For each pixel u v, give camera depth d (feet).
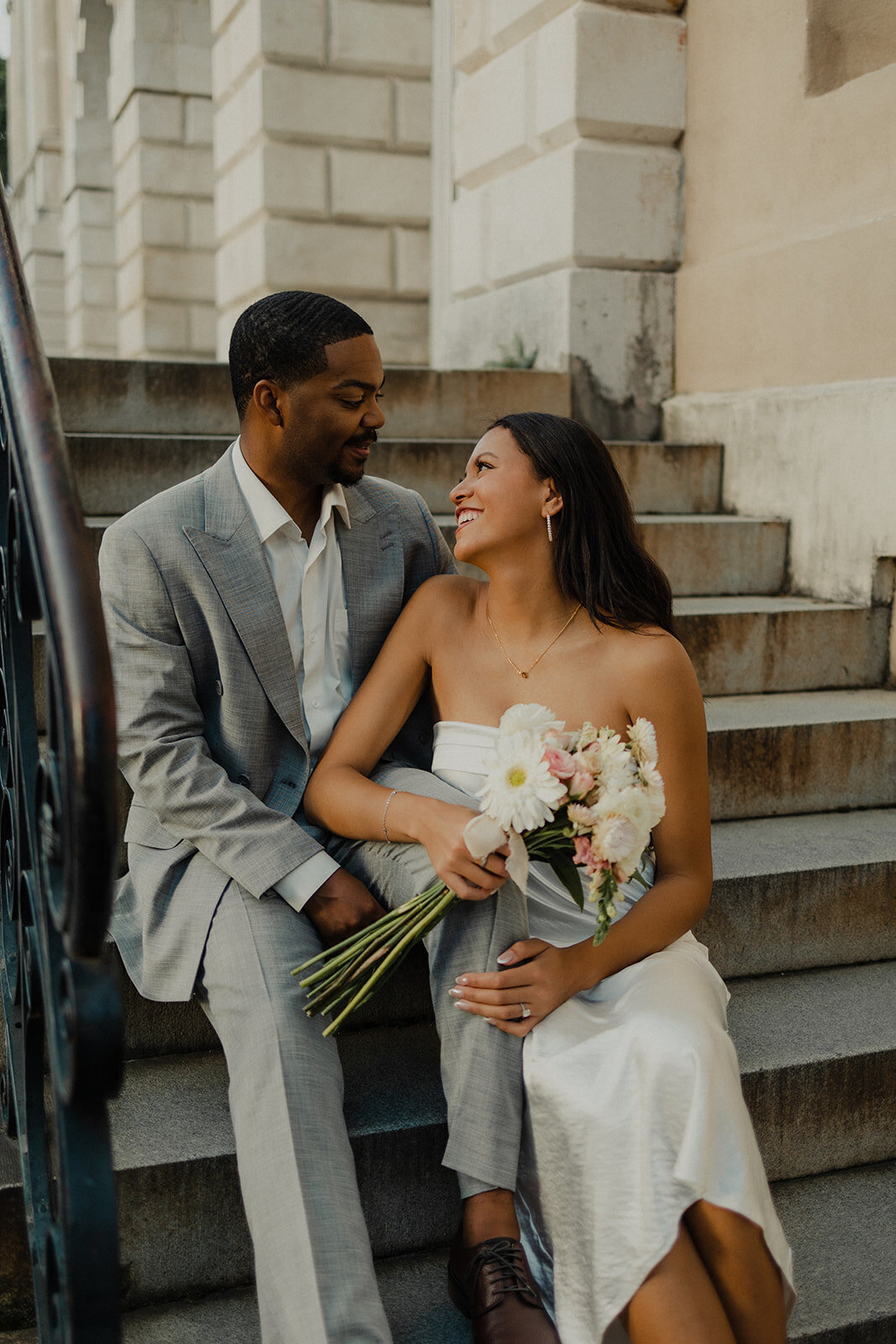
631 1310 4.96
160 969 6.09
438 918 5.65
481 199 16.90
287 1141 5.16
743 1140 4.97
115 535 6.40
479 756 6.48
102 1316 3.73
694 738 6.31
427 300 22.44
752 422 13.14
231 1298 5.90
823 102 12.25
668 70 14.56
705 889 6.22
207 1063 6.77
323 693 6.89
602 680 6.37
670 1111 4.97
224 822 6.01
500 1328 5.06
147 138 29.71
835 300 12.10
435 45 20.49
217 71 22.81
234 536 6.51
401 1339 5.52
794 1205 6.71
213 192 30.45
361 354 6.34
